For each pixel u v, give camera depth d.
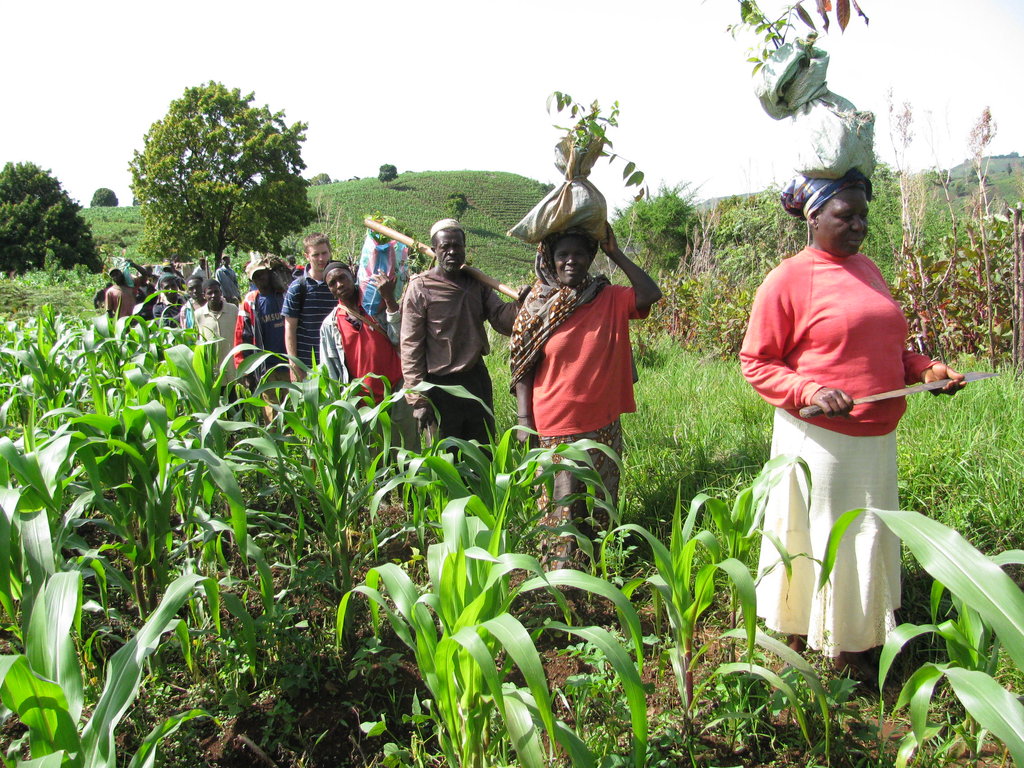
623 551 3.68
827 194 2.67
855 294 2.71
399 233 4.82
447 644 1.88
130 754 2.48
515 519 3.12
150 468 2.75
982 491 3.84
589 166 3.57
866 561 2.71
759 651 2.93
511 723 1.85
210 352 3.56
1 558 2.20
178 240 40.22
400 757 2.34
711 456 4.87
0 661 1.51
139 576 2.84
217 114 40.25
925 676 1.96
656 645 3.05
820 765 2.36
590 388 3.67
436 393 4.47
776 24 2.84
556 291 3.74
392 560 3.79
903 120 7.99
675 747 2.46
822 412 2.61
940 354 7.38
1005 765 2.32
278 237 41.69
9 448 2.27
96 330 4.42
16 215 48.91
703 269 12.68
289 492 3.15
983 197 7.13
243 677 2.82
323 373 3.96
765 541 2.96
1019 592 1.59
